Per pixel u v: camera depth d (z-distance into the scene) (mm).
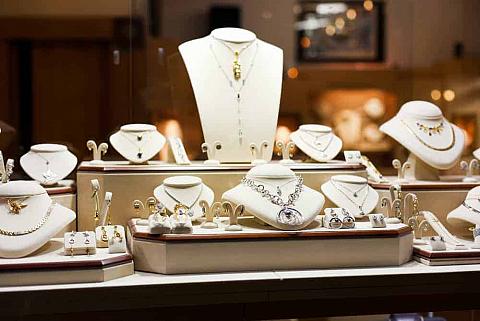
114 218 2338
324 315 2096
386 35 3148
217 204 2273
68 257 2016
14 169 2834
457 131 2701
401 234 2197
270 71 2623
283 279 2039
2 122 2879
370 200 2377
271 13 3072
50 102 2910
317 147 2564
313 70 3109
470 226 2479
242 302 2031
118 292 1957
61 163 2400
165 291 1982
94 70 2920
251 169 2270
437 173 2674
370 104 3146
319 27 3109
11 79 2881
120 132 2469
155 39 2938
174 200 2213
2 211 2059
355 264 2164
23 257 2004
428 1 3156
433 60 3174
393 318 2307
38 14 2869
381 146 3119
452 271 2139
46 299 1921
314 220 2322
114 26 2908
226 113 2508
